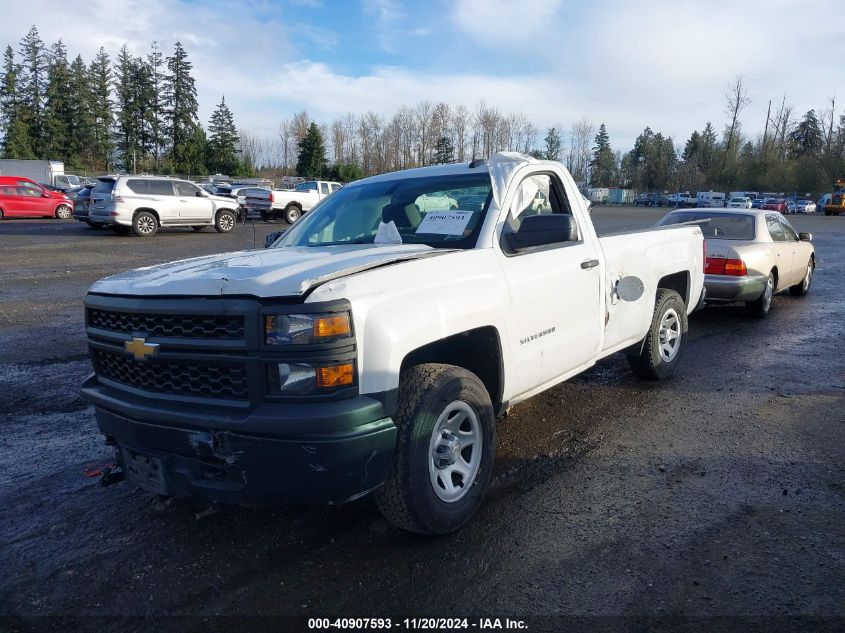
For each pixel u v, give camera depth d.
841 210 55.72
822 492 4.00
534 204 4.46
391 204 4.46
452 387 3.38
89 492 4.10
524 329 3.99
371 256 3.38
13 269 14.53
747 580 3.09
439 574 3.17
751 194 73.94
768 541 3.43
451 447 3.45
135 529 3.63
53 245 19.38
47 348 7.82
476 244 3.88
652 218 42.78
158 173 77.69
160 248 18.84
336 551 3.38
